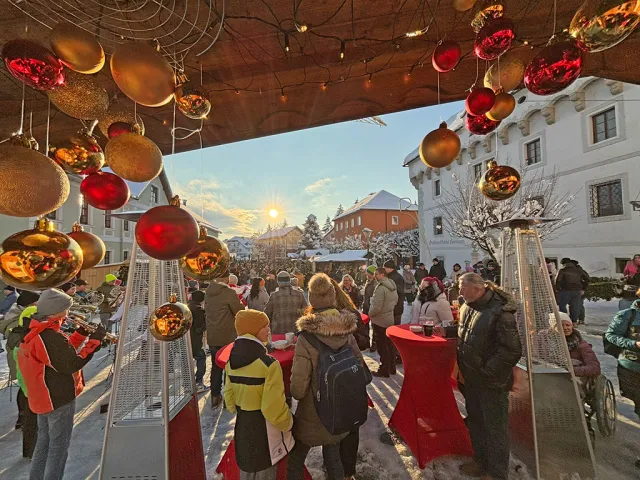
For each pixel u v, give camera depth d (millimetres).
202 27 1830
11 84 1869
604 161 12359
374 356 6227
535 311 2613
